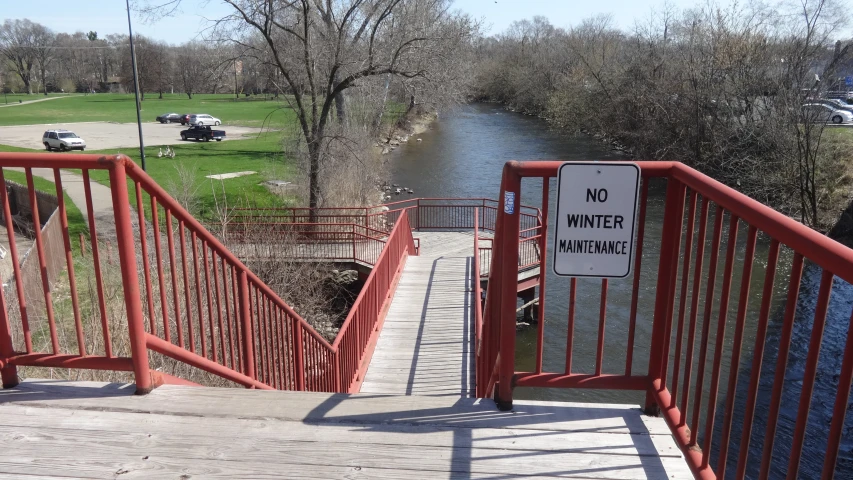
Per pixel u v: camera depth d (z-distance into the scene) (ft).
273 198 84.17
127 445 8.15
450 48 66.03
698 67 101.45
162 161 120.47
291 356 16.03
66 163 8.57
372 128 104.94
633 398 38.42
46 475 7.57
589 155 124.47
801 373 37.91
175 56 361.30
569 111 160.04
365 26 63.98
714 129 98.58
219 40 60.95
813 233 4.82
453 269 41.29
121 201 8.59
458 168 117.08
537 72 204.74
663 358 8.41
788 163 83.20
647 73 118.42
